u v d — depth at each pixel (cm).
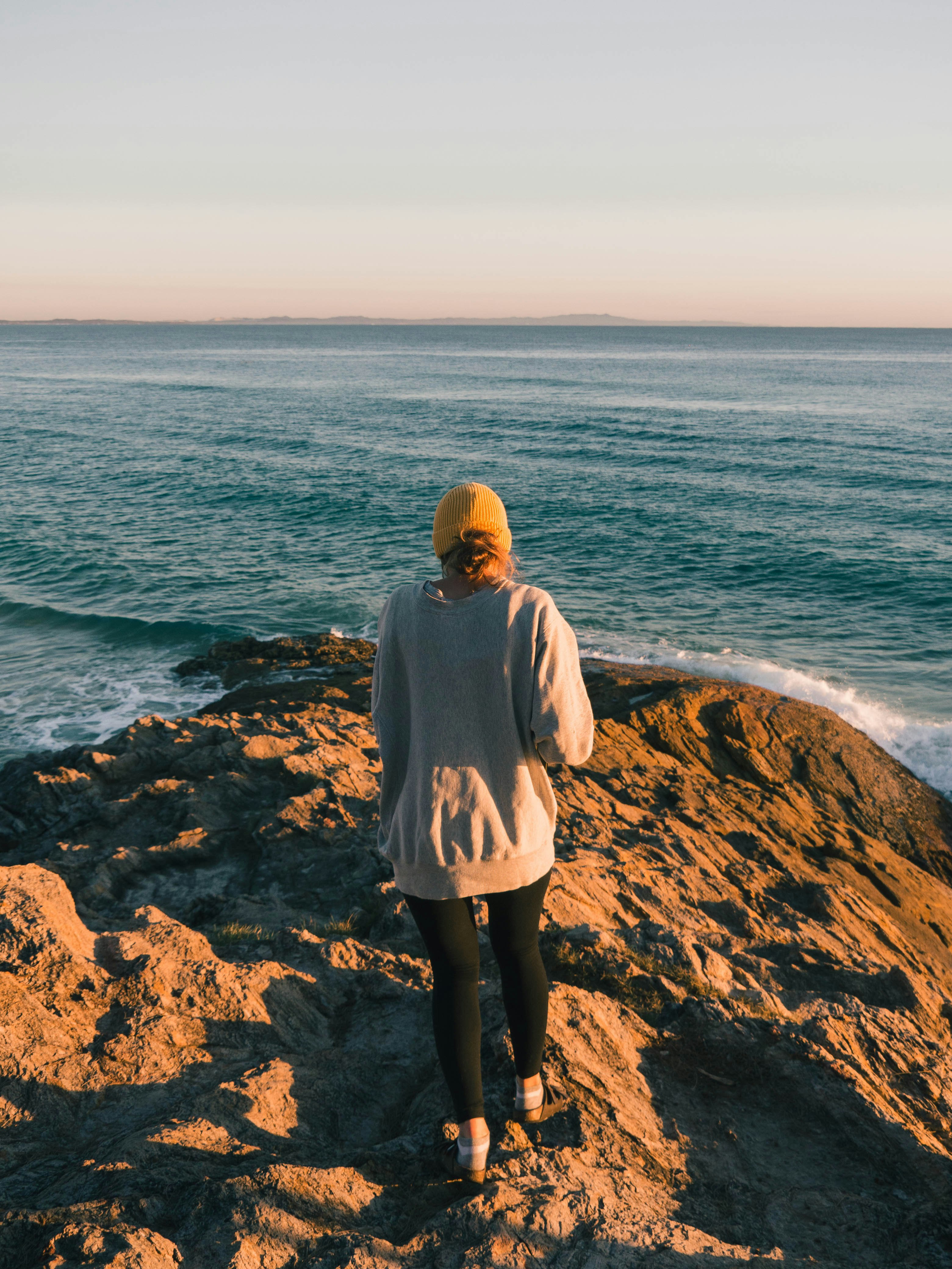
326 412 6456
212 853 623
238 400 7419
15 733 1295
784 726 1138
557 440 4916
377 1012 340
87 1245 182
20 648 1734
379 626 212
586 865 584
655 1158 264
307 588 2175
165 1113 254
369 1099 287
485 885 204
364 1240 199
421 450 4550
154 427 5419
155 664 1647
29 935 321
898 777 1113
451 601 199
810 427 5484
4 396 7612
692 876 657
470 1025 219
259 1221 197
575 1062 291
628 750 1033
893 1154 288
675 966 420
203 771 776
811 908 690
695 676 1410
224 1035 303
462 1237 205
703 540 2677
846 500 3241
